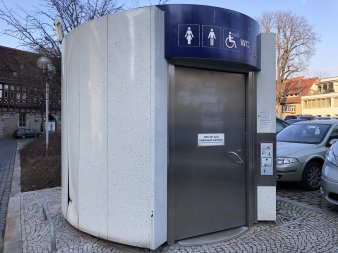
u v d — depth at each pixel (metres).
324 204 6.55
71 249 4.29
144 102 4.13
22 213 6.09
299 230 4.90
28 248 4.39
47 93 13.52
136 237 4.21
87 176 4.64
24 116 52.62
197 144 4.63
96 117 4.50
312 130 9.01
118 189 4.32
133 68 4.18
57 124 30.05
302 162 7.82
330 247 4.29
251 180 5.06
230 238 4.59
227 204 4.90
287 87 58.03
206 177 4.71
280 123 12.60
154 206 4.12
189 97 4.57
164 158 4.30
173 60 4.34
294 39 54.84
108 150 4.39
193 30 4.21
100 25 4.42
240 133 5.00
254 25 4.77
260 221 5.19
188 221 4.58
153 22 4.07
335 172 5.71
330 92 74.31
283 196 7.30
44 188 8.67
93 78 4.51
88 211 4.65
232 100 4.92
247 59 4.62
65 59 5.10
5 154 20.34
